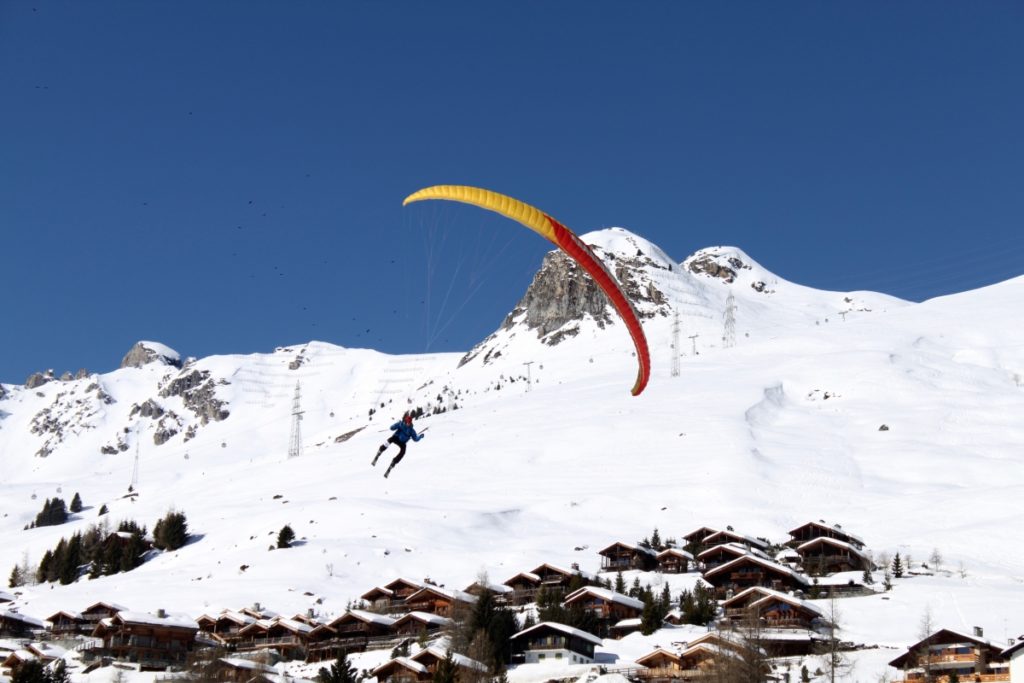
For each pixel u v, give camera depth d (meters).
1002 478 192.62
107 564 180.38
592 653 96.19
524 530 175.75
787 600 100.56
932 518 159.00
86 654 110.44
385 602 127.56
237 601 139.75
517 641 96.00
